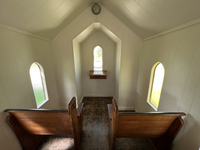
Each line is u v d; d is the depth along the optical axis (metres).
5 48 1.62
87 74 4.47
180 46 1.56
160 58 2.10
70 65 3.25
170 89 1.79
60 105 3.67
